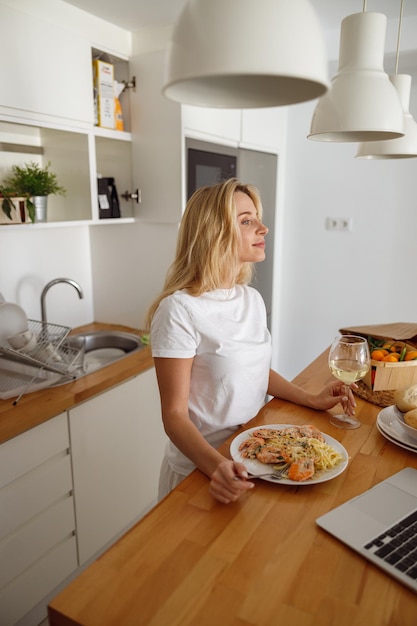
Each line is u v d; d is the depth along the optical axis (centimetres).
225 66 57
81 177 204
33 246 221
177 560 72
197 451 98
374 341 142
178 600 65
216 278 120
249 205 123
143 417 204
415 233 293
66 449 168
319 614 63
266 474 92
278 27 57
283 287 345
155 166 219
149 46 214
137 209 229
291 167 321
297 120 311
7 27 160
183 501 87
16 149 200
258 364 124
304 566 71
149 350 215
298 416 123
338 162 306
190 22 60
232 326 121
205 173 232
